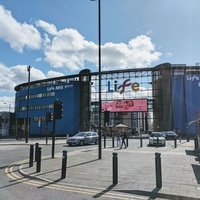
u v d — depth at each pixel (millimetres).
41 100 72688
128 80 59844
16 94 87438
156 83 59156
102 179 8227
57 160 12898
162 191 6594
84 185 7477
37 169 9586
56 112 14266
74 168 10352
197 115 19391
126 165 11148
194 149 20031
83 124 62656
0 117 81375
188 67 56406
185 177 8453
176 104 55281
